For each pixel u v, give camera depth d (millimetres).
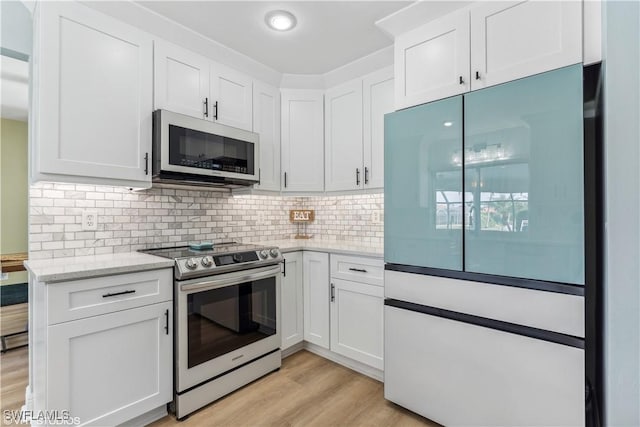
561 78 1340
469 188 1589
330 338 2426
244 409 1877
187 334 1810
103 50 1754
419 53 1818
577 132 1301
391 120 1905
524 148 1425
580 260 1291
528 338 1412
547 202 1366
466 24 1631
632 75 959
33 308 1721
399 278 1861
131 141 1853
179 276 1774
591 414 1288
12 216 4223
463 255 1608
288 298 2494
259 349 2215
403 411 1861
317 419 1790
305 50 2316
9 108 3834
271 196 2883
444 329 1674
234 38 2148
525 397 1422
